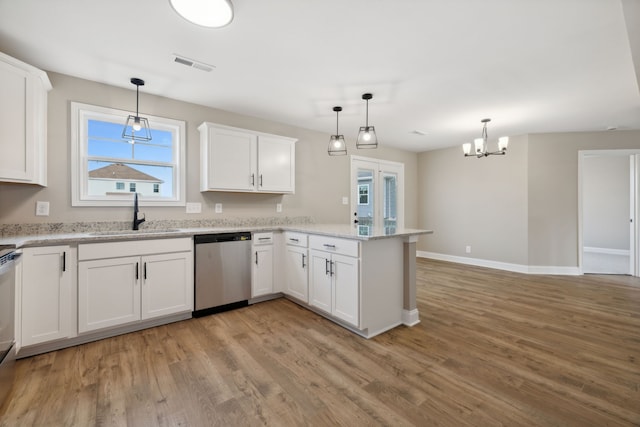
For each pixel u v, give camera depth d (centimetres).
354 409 152
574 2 169
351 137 484
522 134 471
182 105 318
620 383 174
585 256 621
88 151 273
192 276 271
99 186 279
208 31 198
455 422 143
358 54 227
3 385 153
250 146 334
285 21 187
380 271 247
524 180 472
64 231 255
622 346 220
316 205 437
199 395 163
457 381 176
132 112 289
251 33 200
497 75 262
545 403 156
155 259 250
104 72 254
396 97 312
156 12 178
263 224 377
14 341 175
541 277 438
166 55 228
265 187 345
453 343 226
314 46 216
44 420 143
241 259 299
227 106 335
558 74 260
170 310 257
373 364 195
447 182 567
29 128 215
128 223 286
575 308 303
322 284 270
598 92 299
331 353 210
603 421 143
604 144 447
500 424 141
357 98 314
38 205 244
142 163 299
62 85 255
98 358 201
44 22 187
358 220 496
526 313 289
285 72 256
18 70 207
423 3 171
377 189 530
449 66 246
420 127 427
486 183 515
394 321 258
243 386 171
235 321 268
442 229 575
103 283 226
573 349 215
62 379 177
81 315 218
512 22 188
